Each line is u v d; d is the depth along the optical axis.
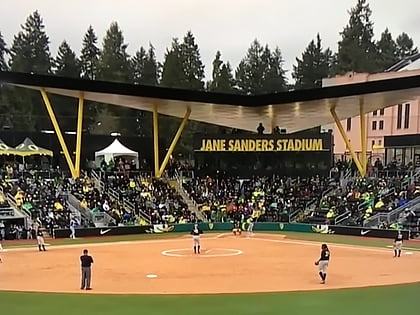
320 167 61.22
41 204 48.56
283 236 47.97
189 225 52.25
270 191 60.00
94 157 69.25
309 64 105.12
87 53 98.94
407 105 86.69
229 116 67.38
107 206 50.94
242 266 29.78
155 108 60.25
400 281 25.05
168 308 19.16
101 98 55.75
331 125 94.88
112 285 23.61
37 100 89.06
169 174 64.69
